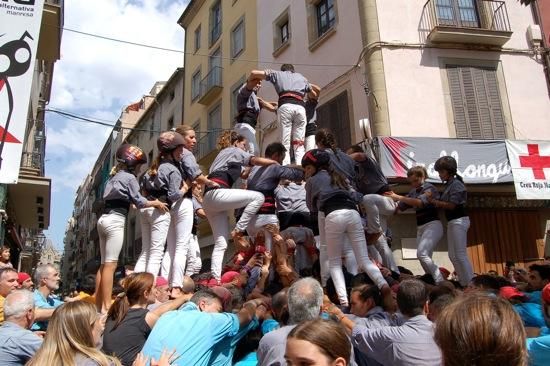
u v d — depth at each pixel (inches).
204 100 895.7
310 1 615.5
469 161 456.1
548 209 494.9
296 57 638.5
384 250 259.6
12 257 792.9
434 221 249.1
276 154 240.1
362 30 518.0
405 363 122.1
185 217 209.0
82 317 109.1
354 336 136.3
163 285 192.1
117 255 195.5
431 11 524.1
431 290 161.9
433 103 499.2
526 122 518.0
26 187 576.7
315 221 261.4
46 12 432.5
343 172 219.8
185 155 212.1
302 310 125.2
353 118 525.3
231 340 142.1
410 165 443.2
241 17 808.9
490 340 56.4
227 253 692.7
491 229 475.8
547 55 538.0
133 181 198.1
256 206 226.2
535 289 202.1
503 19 534.0
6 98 240.4
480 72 519.2
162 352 122.8
